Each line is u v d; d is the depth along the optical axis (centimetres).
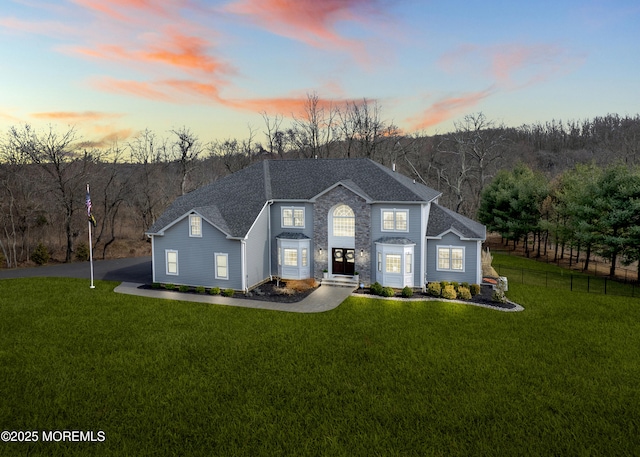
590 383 1553
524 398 1438
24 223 4978
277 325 2200
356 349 1875
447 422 1293
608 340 1997
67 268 3938
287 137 7219
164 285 3080
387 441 1199
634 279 4000
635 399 1439
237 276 2922
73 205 5166
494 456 1138
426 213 3045
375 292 2870
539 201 5506
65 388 1512
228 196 3397
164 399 1438
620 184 3909
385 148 7631
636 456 1135
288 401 1427
